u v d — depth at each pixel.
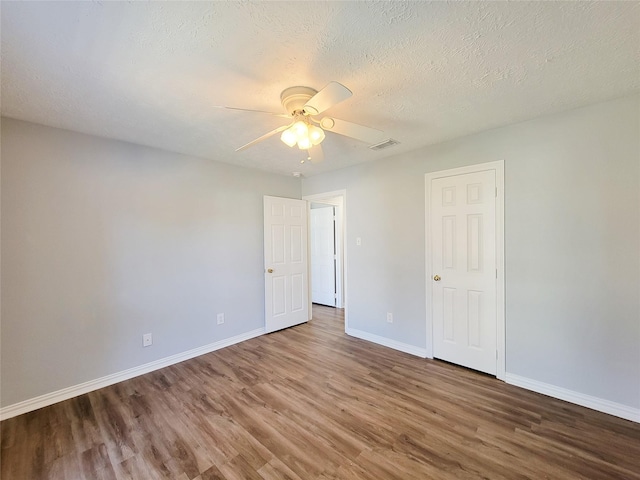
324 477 1.57
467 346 2.80
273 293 3.98
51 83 1.70
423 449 1.75
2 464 1.67
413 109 2.14
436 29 1.31
